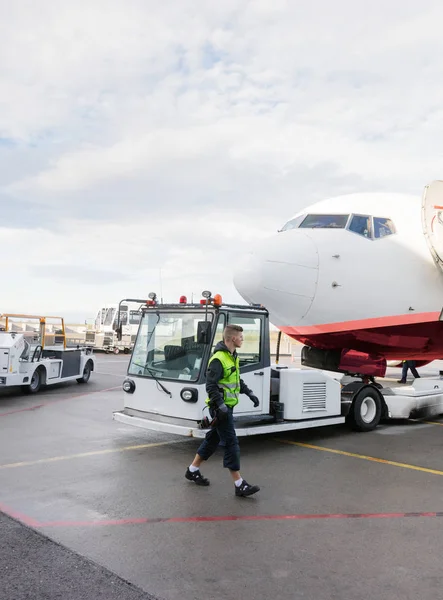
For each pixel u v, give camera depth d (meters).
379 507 5.18
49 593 3.36
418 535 4.45
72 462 6.71
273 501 5.32
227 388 5.58
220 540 4.29
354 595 3.43
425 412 10.11
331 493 5.61
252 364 7.49
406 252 9.80
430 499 5.45
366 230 9.87
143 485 5.78
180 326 7.34
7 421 9.49
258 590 3.47
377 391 9.46
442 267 9.59
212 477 6.15
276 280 9.36
